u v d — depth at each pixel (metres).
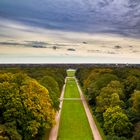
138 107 94.81
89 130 101.31
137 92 103.56
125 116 88.62
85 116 123.00
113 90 113.62
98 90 135.75
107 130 91.69
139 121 87.38
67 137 93.31
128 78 140.62
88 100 152.12
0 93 79.06
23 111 79.38
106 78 142.25
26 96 81.94
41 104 85.06
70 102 159.50
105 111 98.06
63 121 114.00
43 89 93.31
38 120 82.06
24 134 78.25
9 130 69.62
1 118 77.00
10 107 77.75
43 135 92.06
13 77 92.69
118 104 104.06
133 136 82.69
